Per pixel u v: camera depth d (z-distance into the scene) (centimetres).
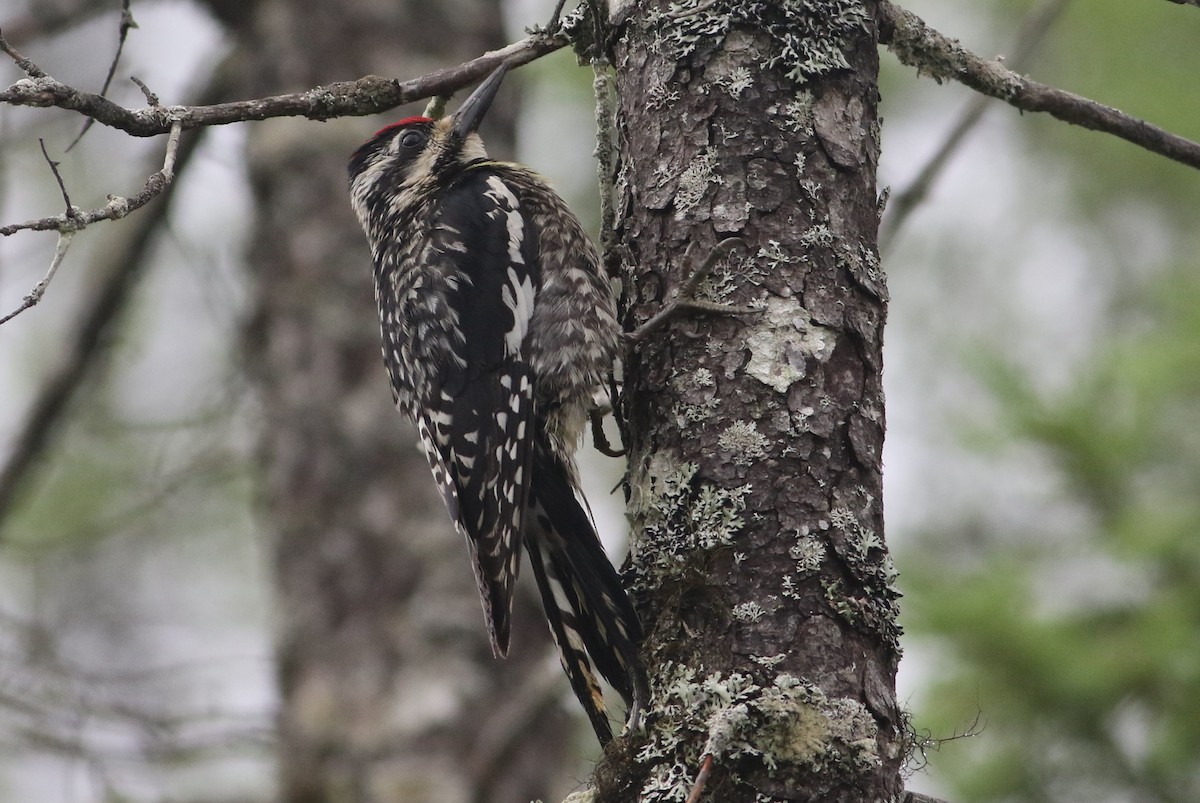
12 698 1114
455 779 1200
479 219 912
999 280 1391
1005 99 771
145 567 1523
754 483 634
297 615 1277
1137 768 938
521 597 1280
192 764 1153
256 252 1372
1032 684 943
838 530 625
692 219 682
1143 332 1053
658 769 603
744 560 623
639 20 721
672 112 698
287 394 1321
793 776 582
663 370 675
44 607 1480
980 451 1016
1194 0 758
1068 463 998
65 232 594
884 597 627
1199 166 792
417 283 904
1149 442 987
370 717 1227
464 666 1238
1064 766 948
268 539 1339
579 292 881
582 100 1415
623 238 732
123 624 1462
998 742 951
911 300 1399
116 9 1352
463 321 879
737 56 689
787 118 682
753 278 665
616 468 1384
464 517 848
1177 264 1271
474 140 1042
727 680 602
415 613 1255
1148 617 941
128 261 1377
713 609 619
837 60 691
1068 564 990
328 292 1329
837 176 680
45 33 1335
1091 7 1344
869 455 646
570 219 917
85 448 1506
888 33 746
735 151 682
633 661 636
